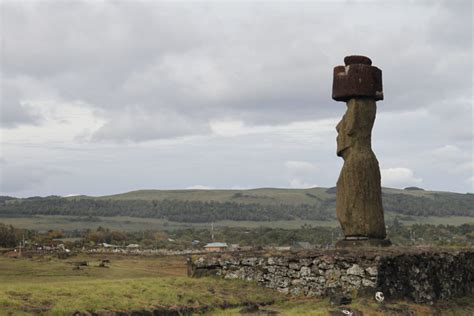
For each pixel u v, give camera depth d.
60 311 14.19
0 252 53.03
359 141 22.34
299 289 19.72
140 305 15.90
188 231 112.56
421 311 18.41
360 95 22.38
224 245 69.81
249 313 16.95
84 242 81.75
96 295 15.96
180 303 17.00
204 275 21.31
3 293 14.98
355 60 22.64
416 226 81.88
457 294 22.03
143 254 58.28
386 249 20.16
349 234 22.02
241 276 20.89
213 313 16.95
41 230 125.50
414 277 19.75
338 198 22.38
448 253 22.09
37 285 16.98
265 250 21.88
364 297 18.44
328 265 19.42
